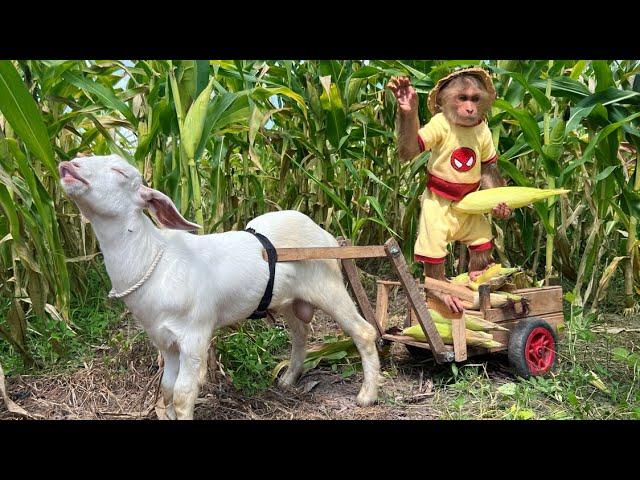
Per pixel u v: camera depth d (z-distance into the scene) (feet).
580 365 11.45
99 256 15.14
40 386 10.45
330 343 11.59
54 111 12.66
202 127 10.94
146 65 11.84
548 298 11.59
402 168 16.10
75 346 11.89
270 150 16.05
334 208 15.49
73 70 12.39
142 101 12.09
